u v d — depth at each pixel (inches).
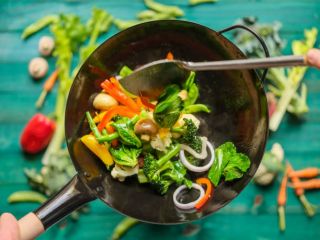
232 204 29.6
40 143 29.3
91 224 29.4
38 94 30.2
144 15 30.2
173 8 30.2
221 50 25.5
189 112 26.7
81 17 30.5
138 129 24.7
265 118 24.5
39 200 29.4
